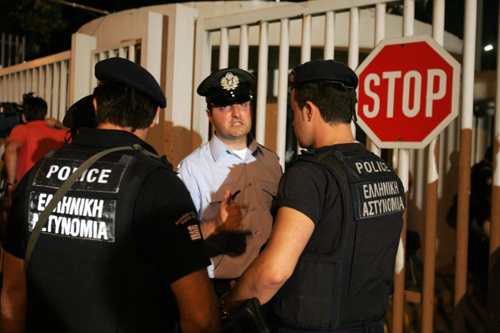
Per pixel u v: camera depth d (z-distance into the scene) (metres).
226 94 1.99
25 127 3.62
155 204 1.08
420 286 3.62
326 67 1.37
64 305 1.08
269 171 2.15
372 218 1.27
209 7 3.48
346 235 1.22
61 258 1.09
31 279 1.12
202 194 2.04
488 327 2.04
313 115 1.38
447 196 4.38
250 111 2.10
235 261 1.96
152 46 3.07
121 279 1.06
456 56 4.02
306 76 1.38
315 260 1.23
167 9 3.44
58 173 1.16
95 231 1.07
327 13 2.46
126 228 1.05
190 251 1.07
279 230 1.18
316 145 1.41
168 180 1.13
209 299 1.09
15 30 9.64
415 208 4.25
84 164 1.14
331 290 1.22
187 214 1.11
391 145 2.20
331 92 1.35
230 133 2.02
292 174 1.26
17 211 1.18
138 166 1.11
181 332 1.12
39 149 3.65
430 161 2.22
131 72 1.20
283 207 1.21
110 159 1.14
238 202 2.01
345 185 1.23
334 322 1.22
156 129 3.12
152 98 1.25
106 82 1.22
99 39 4.12
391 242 1.33
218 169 2.06
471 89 2.12
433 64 2.07
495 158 2.04
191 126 3.06
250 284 1.20
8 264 1.20
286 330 1.27
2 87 5.47
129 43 3.40
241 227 1.99
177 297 1.07
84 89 3.95
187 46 3.02
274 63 3.79
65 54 4.10
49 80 4.47
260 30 2.73
